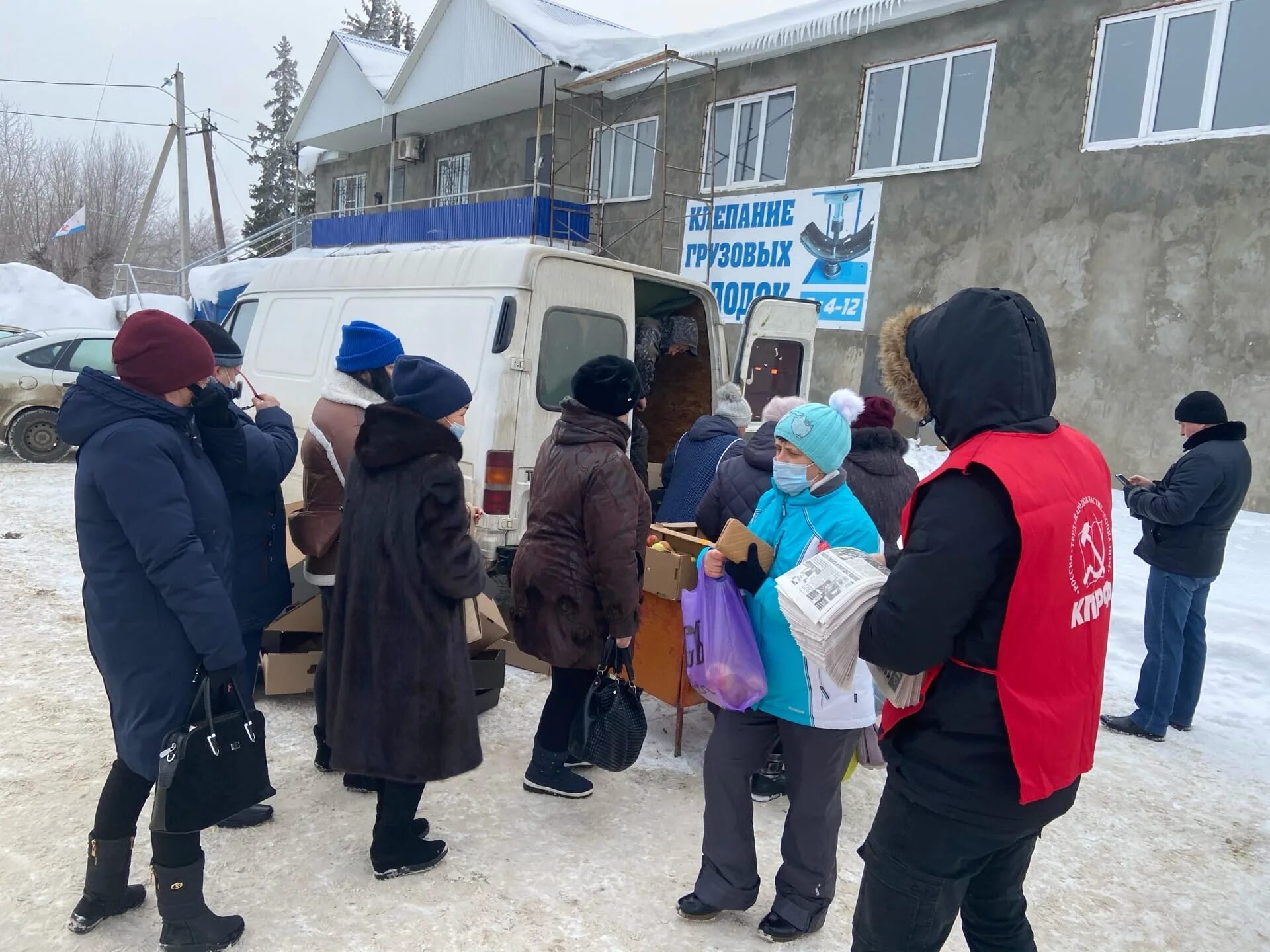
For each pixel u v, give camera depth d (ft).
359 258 18.71
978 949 6.43
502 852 9.62
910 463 34.58
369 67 66.90
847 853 10.21
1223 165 29.35
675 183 48.44
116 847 7.79
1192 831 11.27
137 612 7.01
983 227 35.42
